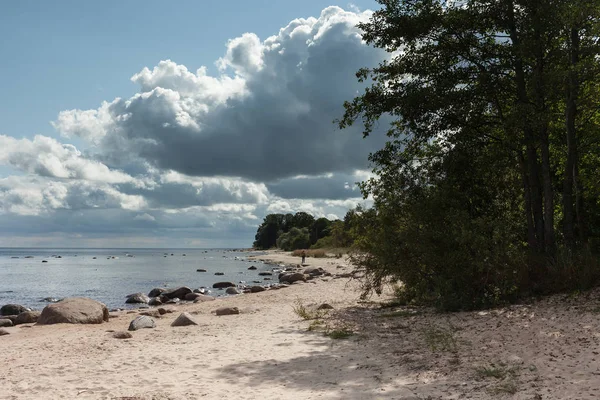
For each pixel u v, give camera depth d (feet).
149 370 29.63
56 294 113.39
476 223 49.90
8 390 25.48
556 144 63.31
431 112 57.36
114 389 25.29
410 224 53.57
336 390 23.86
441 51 59.36
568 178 53.72
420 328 40.68
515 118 50.83
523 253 50.01
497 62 57.31
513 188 62.18
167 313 67.67
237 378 27.17
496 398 20.54
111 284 140.36
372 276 57.88
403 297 57.62
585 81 53.36
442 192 54.49
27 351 37.76
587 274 45.39
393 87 59.52
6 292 118.42
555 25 51.39
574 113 54.44
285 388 24.75
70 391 25.05
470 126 58.70
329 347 35.17
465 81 57.62
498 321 39.14
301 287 94.02
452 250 50.72
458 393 21.85
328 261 230.48
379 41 60.29
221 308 59.16
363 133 61.26
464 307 48.39
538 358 26.40
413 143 62.75
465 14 55.62
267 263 275.39
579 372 22.72
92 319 58.03
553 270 48.19
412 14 58.23
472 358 28.22
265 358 32.24
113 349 37.14
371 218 56.44
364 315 50.93
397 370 27.22
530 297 47.75
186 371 29.12
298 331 42.93
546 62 55.72
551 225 53.78
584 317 35.01
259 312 58.49
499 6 54.75
